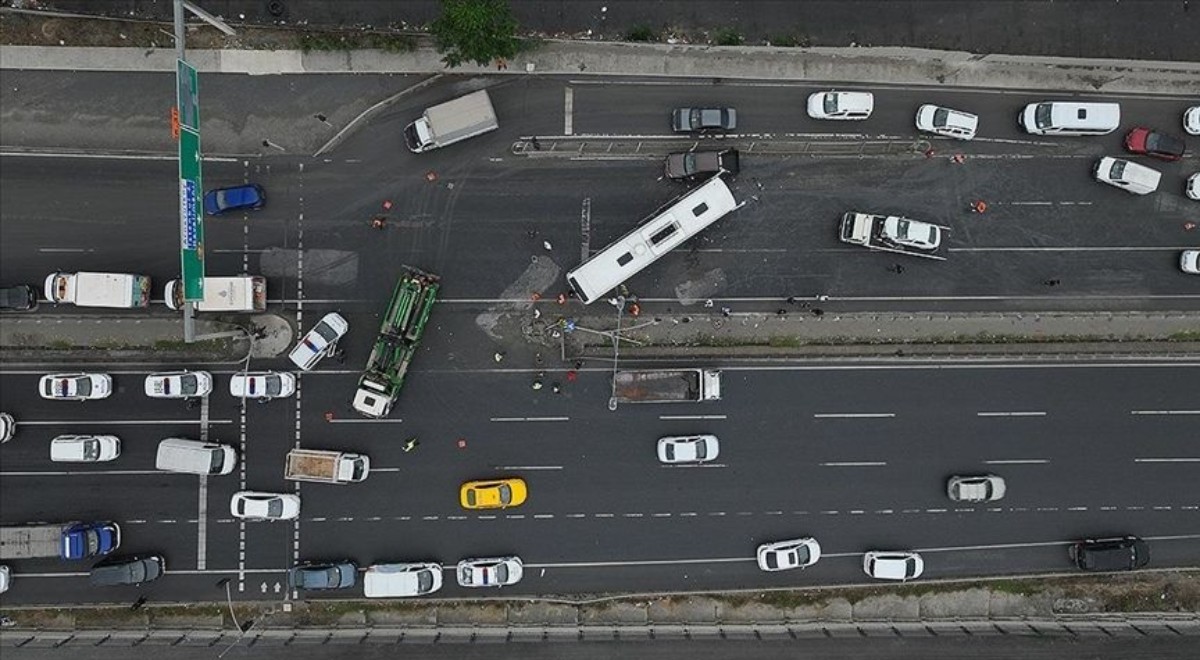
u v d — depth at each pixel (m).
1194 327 49.72
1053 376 49.84
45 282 49.12
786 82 50.16
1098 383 49.81
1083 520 50.09
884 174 50.28
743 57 50.00
